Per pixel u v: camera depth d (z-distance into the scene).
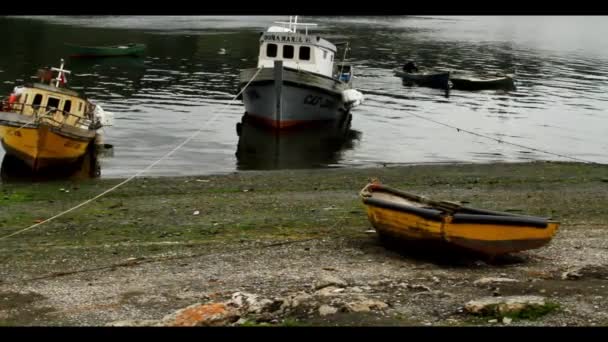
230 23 92.00
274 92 32.66
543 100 44.75
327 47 34.53
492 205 19.47
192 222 17.22
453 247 13.41
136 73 49.44
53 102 25.44
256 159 27.94
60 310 11.25
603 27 120.19
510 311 10.26
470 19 129.50
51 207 18.83
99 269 13.39
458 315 10.39
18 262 13.82
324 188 21.38
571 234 15.91
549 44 83.38
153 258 14.06
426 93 46.19
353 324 10.08
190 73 50.31
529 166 25.28
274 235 15.91
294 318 10.37
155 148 29.05
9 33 70.62
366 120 37.06
